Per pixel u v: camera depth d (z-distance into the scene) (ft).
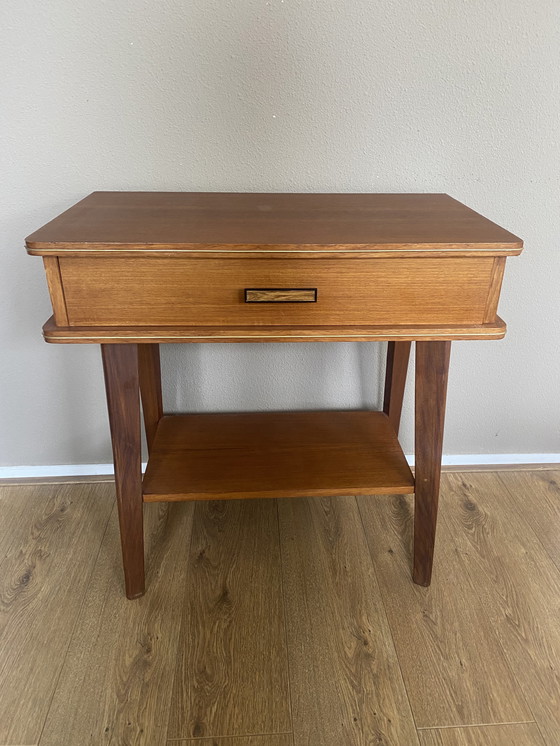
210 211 3.25
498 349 4.53
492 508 4.58
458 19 3.43
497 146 3.81
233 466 3.80
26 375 4.40
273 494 3.59
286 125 3.68
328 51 3.49
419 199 3.66
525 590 3.83
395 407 4.40
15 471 4.78
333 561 4.04
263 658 3.34
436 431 3.38
